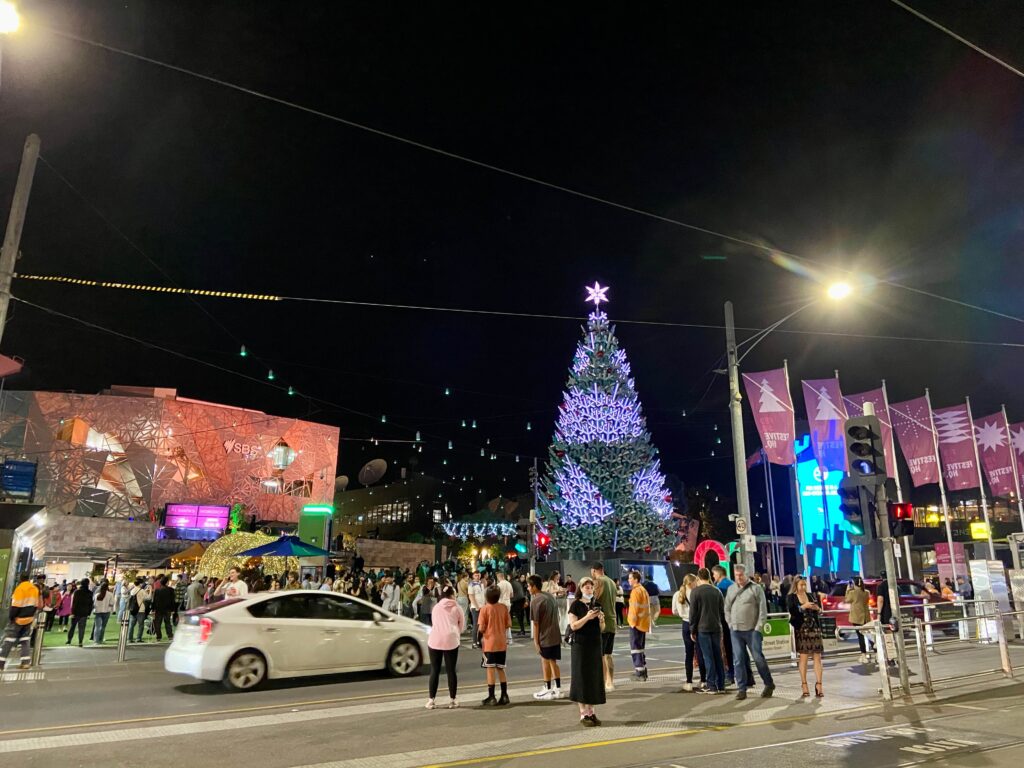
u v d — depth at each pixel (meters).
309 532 41.59
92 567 42.75
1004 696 10.16
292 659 11.51
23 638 14.64
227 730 8.07
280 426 63.97
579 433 32.28
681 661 15.02
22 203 13.83
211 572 26.94
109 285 15.49
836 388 29.62
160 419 56.56
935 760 6.69
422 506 111.69
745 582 10.51
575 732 7.91
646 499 31.56
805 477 42.22
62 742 7.48
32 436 53.62
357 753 7.01
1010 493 29.11
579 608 8.40
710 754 6.91
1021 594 19.08
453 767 6.49
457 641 9.76
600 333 33.44
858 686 11.19
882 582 18.81
